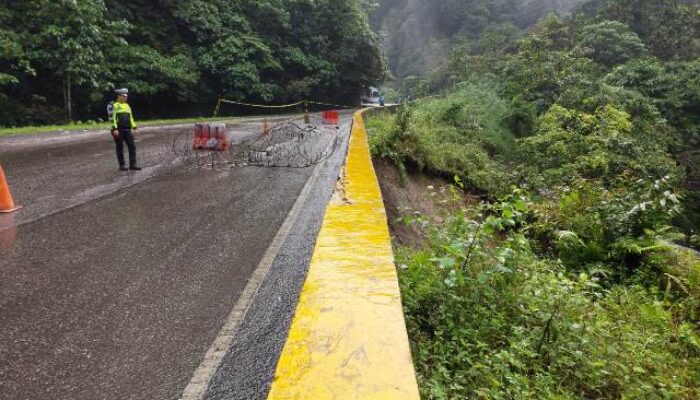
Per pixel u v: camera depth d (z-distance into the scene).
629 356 3.71
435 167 12.25
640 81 23.83
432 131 15.32
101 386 2.06
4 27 17.38
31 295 2.98
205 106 30.31
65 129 15.02
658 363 3.82
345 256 2.33
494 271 3.70
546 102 20.89
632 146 14.85
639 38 31.58
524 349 3.17
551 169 14.30
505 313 3.62
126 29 20.44
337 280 1.98
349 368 1.28
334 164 9.16
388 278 2.02
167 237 4.29
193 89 28.03
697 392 3.45
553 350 3.27
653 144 16.94
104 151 10.20
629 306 5.51
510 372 2.85
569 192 10.00
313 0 38.75
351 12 41.88
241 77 29.88
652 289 6.44
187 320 2.70
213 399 1.98
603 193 9.12
